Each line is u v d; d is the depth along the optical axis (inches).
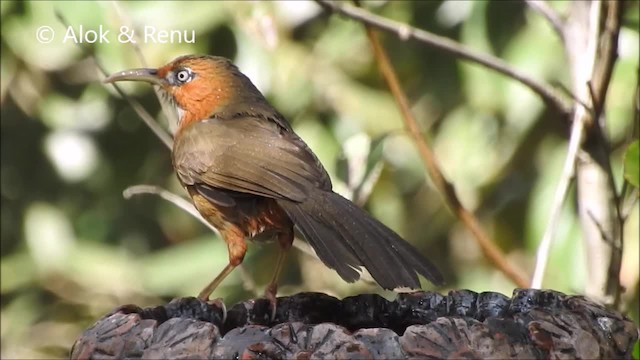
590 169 363.6
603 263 362.3
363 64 516.4
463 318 234.1
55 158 536.1
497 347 225.6
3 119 544.4
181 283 527.2
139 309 253.8
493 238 540.1
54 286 555.8
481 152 511.5
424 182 531.8
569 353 230.5
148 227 561.9
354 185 383.2
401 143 526.6
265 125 336.8
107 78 365.7
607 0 365.1
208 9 469.1
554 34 467.8
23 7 472.4
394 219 535.2
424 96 515.8
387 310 273.7
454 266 548.1
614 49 349.7
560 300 251.8
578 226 430.9
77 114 537.6
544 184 477.4
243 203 319.0
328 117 504.7
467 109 511.8
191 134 333.4
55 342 566.3
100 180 550.3
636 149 311.0
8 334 564.1
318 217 297.4
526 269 533.3
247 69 479.5
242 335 230.5
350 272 279.3
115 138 541.6
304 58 499.2
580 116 346.0
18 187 554.3
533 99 473.1
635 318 433.4
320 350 224.7
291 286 529.7
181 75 359.6
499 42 477.4
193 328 232.2
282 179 308.0
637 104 365.4
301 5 491.2
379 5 500.4
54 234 550.3
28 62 502.3
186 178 326.0
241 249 322.3
